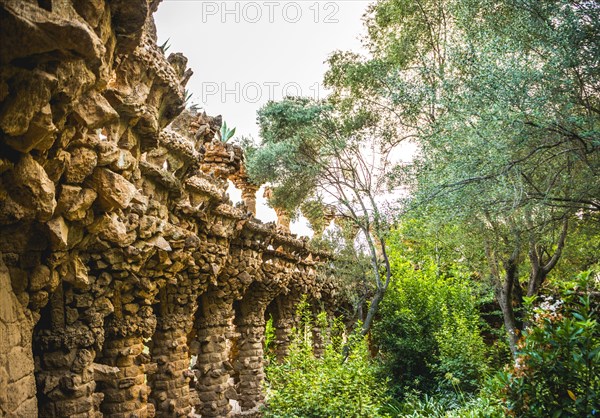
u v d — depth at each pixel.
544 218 15.47
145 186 10.24
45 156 5.02
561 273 24.16
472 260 23.98
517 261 20.88
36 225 5.50
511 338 20.09
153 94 8.09
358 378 16.56
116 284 9.70
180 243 11.55
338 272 27.20
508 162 12.72
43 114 4.37
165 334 14.65
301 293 24.48
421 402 24.03
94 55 4.27
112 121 5.62
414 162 16.98
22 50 3.90
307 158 26.91
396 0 22.89
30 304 5.91
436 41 22.34
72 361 9.13
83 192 6.10
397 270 29.59
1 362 4.91
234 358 21.55
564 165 13.09
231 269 17.88
